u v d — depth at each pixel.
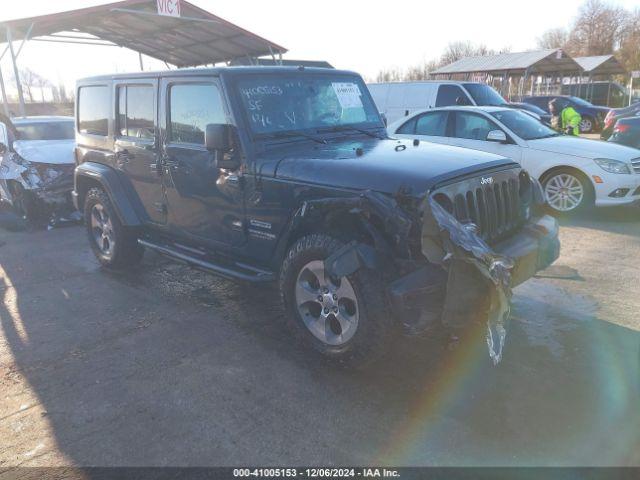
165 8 13.27
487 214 3.74
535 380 3.57
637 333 4.21
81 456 2.95
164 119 4.84
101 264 6.26
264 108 4.30
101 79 5.71
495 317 3.13
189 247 5.14
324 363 3.84
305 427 3.14
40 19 13.27
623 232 7.23
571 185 8.07
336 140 4.59
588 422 3.11
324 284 3.67
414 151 4.07
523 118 9.02
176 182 4.82
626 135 11.49
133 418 3.28
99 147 5.87
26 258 6.88
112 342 4.34
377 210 3.28
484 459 2.83
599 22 57.28
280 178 3.88
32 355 4.16
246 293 5.37
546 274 5.59
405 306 3.16
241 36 15.61
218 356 4.04
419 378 3.64
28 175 8.37
